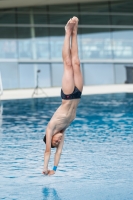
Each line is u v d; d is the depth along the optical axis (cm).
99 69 6869
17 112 3941
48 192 1692
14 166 2073
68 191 1695
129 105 4191
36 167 2048
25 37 6738
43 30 6800
